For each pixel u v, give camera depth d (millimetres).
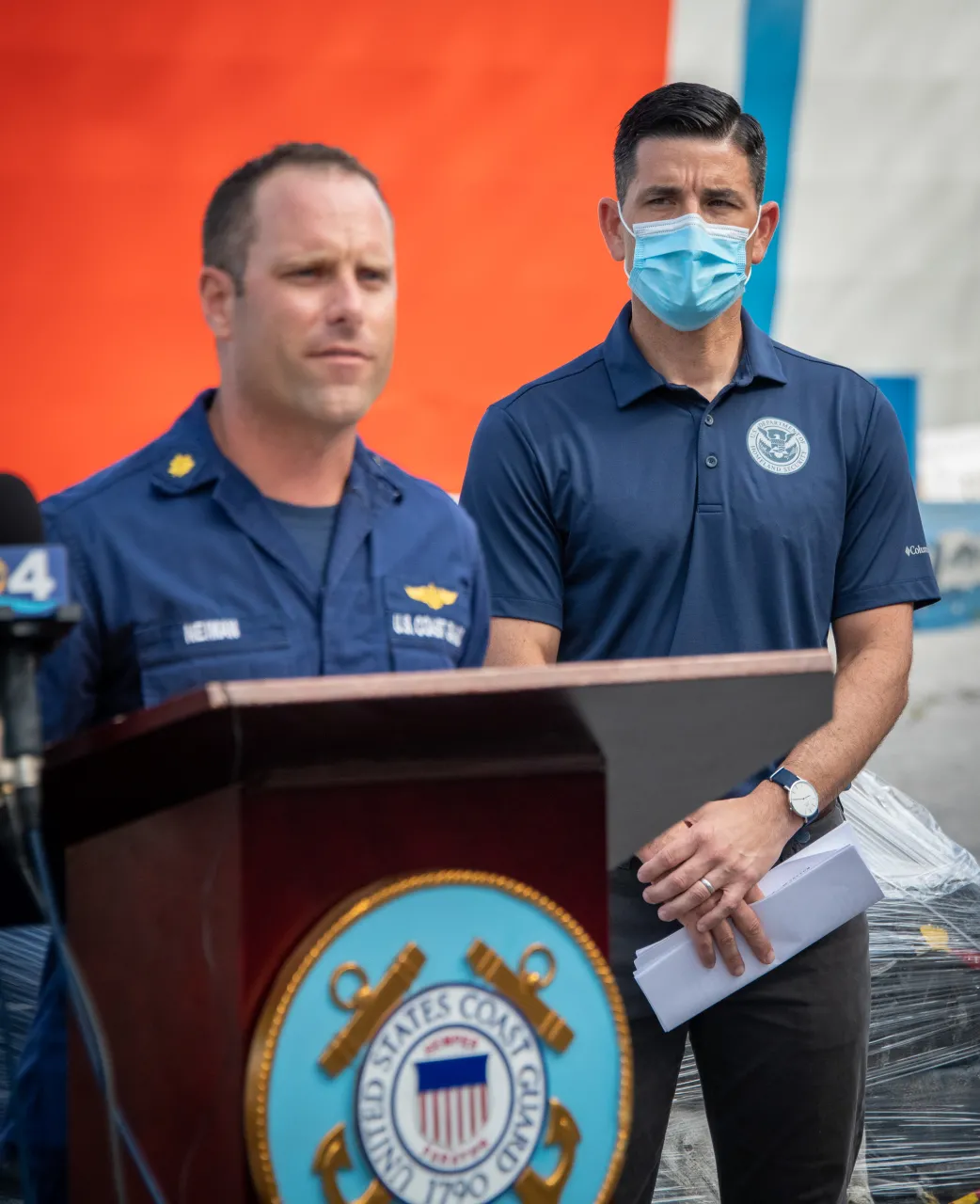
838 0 16703
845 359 17422
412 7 15711
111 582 7148
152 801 5566
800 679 5633
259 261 6801
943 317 17531
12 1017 9516
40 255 15266
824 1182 9672
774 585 9961
